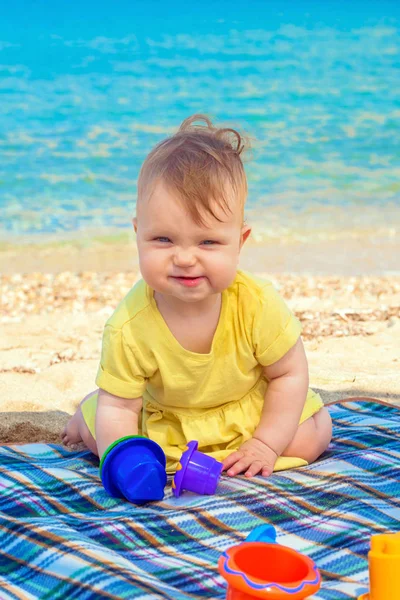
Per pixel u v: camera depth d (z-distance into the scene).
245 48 20.39
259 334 2.57
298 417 2.68
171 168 2.32
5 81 16.50
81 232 9.17
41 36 20.86
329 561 1.95
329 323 5.28
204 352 2.59
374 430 3.10
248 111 14.60
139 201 2.42
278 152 12.16
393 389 3.89
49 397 3.79
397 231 9.14
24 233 9.08
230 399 2.71
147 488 2.38
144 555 2.02
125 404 2.62
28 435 3.34
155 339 2.55
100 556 1.92
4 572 1.94
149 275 2.38
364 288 6.61
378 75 17.33
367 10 25.47
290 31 22.64
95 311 6.01
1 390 3.88
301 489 2.45
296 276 7.24
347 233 9.05
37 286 6.96
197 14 24.70
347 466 2.65
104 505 2.42
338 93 15.91
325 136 12.98
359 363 4.34
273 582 1.48
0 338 5.07
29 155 11.79
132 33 21.78
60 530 2.09
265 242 8.73
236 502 2.34
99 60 18.62
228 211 2.33
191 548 2.07
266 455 2.61
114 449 2.42
